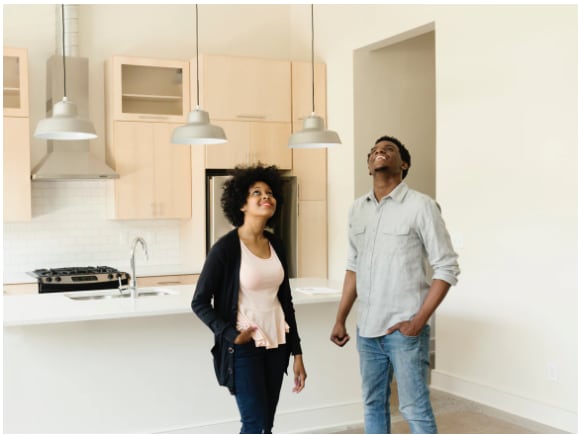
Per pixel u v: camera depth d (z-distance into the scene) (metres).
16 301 3.90
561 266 4.24
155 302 3.85
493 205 4.70
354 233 3.18
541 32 4.34
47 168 5.59
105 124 6.21
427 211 2.93
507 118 4.59
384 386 3.08
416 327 2.87
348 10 6.14
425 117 6.47
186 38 6.61
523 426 4.31
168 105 6.11
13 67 5.52
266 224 3.06
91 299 4.30
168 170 6.14
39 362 3.55
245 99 6.18
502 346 4.67
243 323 2.86
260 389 2.86
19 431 3.51
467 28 4.88
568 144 4.18
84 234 6.17
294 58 7.00
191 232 6.29
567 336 4.22
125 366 3.74
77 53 5.95
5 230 5.88
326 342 4.26
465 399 4.94
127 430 3.73
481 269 4.82
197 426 3.89
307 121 4.48
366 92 6.17
